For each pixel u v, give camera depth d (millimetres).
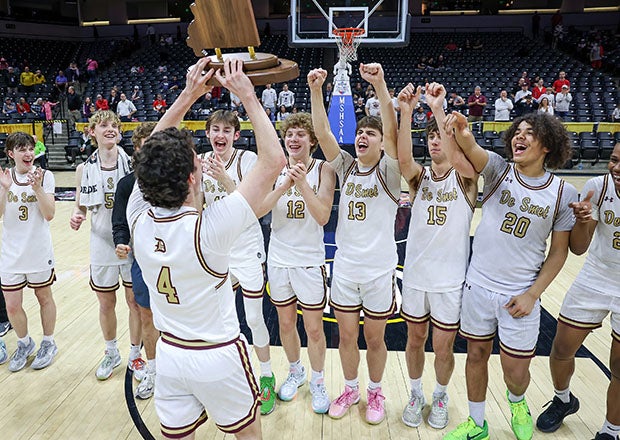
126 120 10883
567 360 2426
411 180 2367
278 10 20156
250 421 1675
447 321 2340
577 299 2326
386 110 2215
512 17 18109
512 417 2453
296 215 2477
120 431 2496
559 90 10719
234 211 1499
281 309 2619
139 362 2947
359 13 7594
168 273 1521
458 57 15062
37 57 17125
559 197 2084
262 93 11633
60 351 3260
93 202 2725
